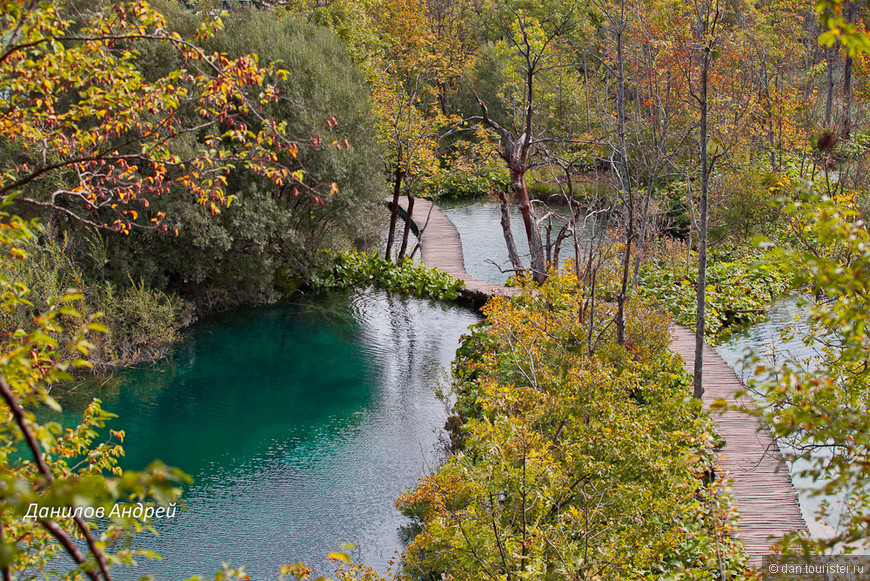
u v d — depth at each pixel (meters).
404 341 17.97
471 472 7.21
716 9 11.02
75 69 5.59
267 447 12.65
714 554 6.62
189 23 18.17
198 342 17.72
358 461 12.19
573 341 11.34
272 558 9.71
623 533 6.75
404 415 13.88
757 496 9.64
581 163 19.09
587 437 7.72
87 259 16.73
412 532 10.31
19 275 12.98
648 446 7.36
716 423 11.62
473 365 12.12
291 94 19.55
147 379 15.38
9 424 3.33
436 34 43.81
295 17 23.83
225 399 14.49
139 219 17.05
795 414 3.52
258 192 18.97
